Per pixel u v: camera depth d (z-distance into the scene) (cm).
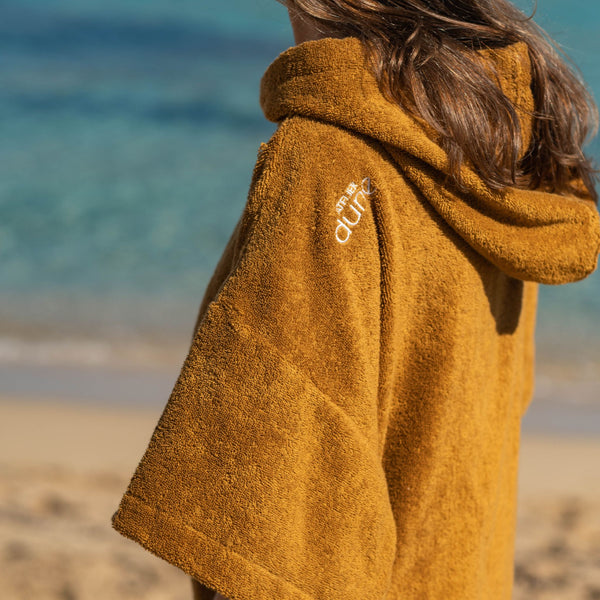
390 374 140
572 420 747
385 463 147
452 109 138
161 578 419
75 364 823
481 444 153
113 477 571
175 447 133
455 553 151
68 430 657
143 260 1149
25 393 736
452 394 146
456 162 137
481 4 147
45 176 1501
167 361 853
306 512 134
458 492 150
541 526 523
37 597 388
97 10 2952
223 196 1432
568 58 156
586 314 1006
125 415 699
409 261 141
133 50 2567
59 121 1891
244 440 133
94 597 390
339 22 141
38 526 476
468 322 145
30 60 2395
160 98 2103
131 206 1362
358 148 137
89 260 1141
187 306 1009
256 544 132
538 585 434
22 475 562
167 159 1647
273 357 133
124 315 973
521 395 168
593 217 145
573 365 880
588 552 481
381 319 139
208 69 2408
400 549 147
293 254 135
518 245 141
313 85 138
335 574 134
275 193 137
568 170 152
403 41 140
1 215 1295
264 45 2694
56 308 979
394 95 138
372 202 137
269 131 1892
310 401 134
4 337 884
